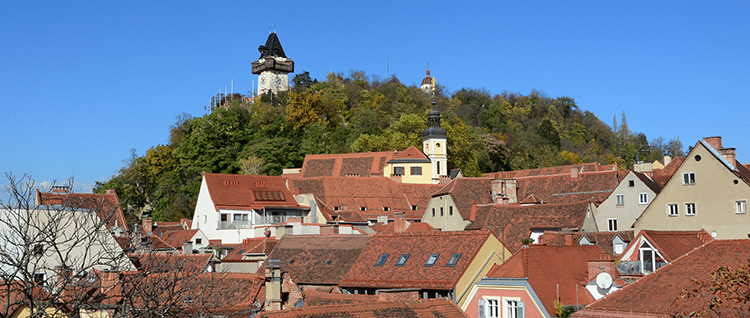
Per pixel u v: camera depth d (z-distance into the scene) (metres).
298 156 147.25
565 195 87.62
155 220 123.19
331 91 196.25
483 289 43.62
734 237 61.88
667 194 66.31
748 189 61.59
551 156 182.75
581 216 70.81
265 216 99.06
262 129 163.75
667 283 31.75
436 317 32.84
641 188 76.56
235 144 150.62
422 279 46.44
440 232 50.94
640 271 41.34
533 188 91.88
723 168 63.28
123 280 27.00
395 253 50.53
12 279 26.00
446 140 135.62
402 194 112.75
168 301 26.14
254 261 55.25
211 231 99.06
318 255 53.94
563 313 39.16
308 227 68.94
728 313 28.12
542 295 40.66
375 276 48.72
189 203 125.88
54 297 25.81
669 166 89.75
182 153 147.25
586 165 128.12
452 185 87.88
